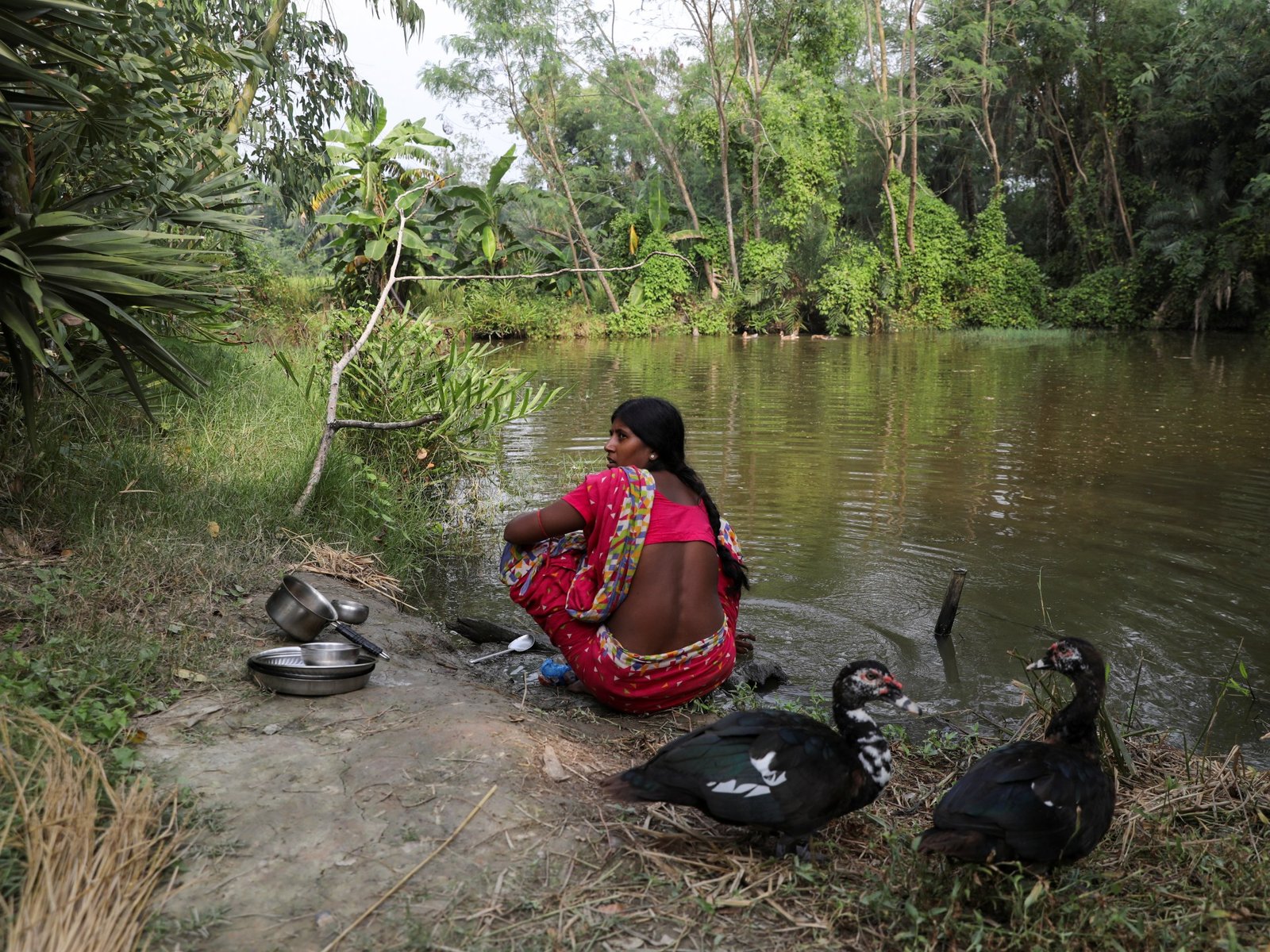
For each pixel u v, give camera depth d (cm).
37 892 231
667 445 416
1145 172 3569
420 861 273
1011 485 877
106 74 555
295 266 3219
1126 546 691
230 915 246
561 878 271
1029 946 252
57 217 462
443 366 791
